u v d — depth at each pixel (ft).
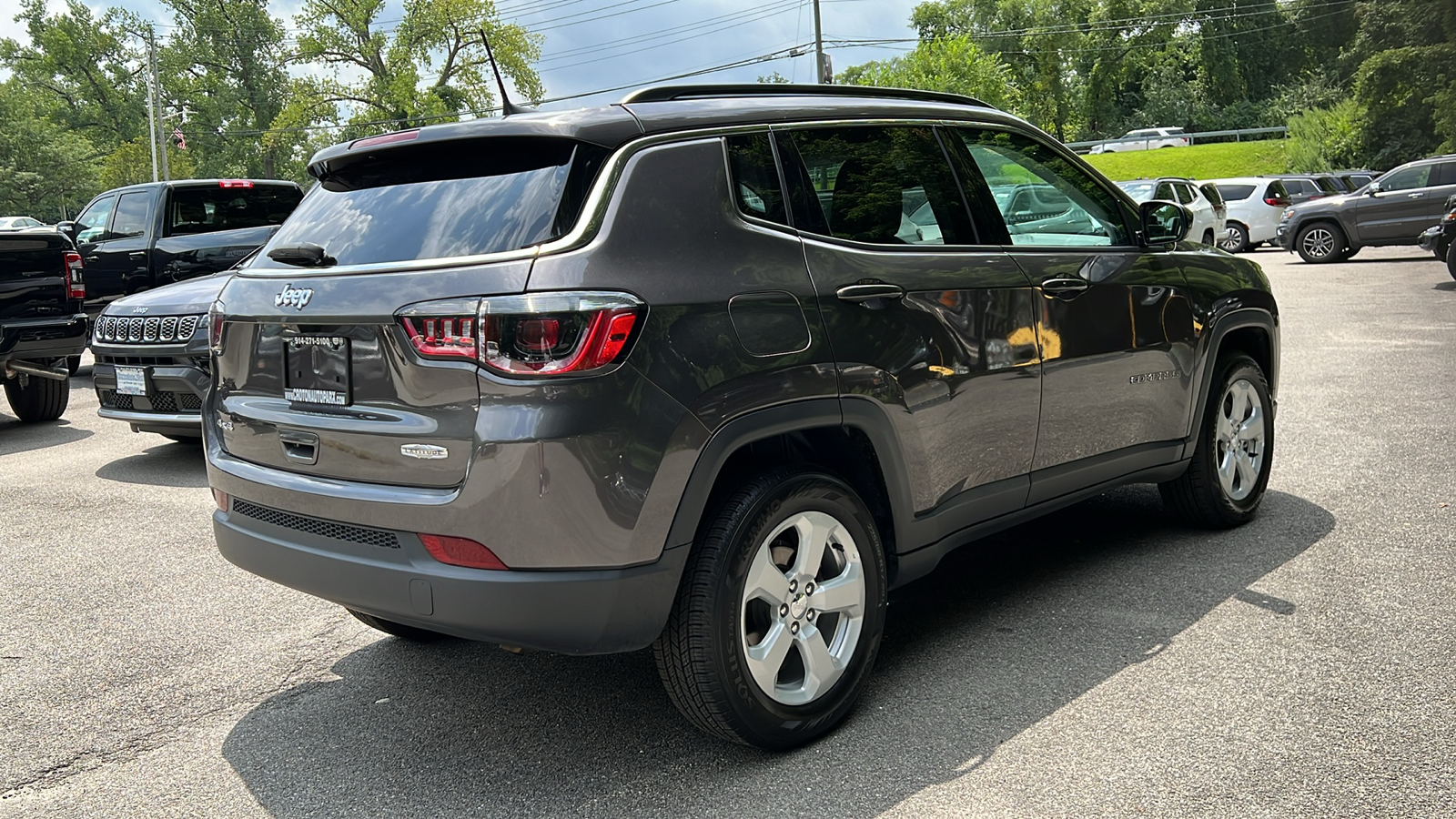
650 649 12.18
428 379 8.42
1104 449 12.98
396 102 177.58
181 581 15.26
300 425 9.41
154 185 36.99
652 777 9.20
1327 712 9.71
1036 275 11.85
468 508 8.23
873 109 11.07
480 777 9.37
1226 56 262.26
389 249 9.18
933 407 10.53
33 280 27.22
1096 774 8.82
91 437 27.27
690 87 10.05
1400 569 13.39
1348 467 18.66
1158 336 13.50
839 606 9.76
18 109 230.89
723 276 8.98
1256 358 16.30
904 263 10.49
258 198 38.96
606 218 8.56
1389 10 168.55
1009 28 279.49
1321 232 69.31
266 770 9.68
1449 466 18.39
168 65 236.63
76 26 248.93
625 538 8.30
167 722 10.75
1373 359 30.60
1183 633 11.68
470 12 175.32
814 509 9.50
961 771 9.01
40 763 9.91
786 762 9.35
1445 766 8.70
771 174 9.80
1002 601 13.01
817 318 9.51
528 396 8.04
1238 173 169.17
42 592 14.83
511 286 8.16
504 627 8.30
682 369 8.52
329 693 11.33
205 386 21.02
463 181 9.31
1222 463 15.12
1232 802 8.32
